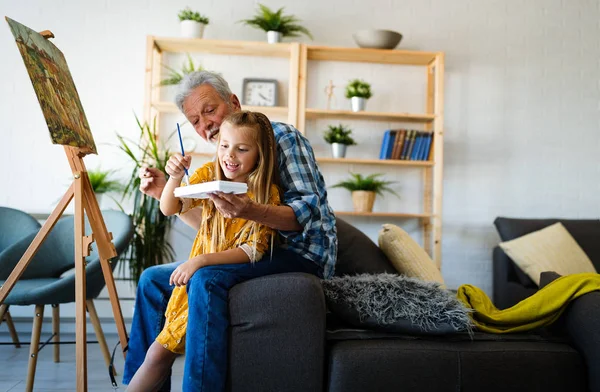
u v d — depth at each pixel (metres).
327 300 1.89
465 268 4.38
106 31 4.18
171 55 4.21
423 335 1.84
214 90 2.10
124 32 4.19
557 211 4.45
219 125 2.12
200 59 4.25
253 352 1.66
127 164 4.14
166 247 3.97
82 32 4.16
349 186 4.12
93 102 4.15
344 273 2.38
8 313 3.40
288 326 1.67
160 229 3.78
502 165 4.44
